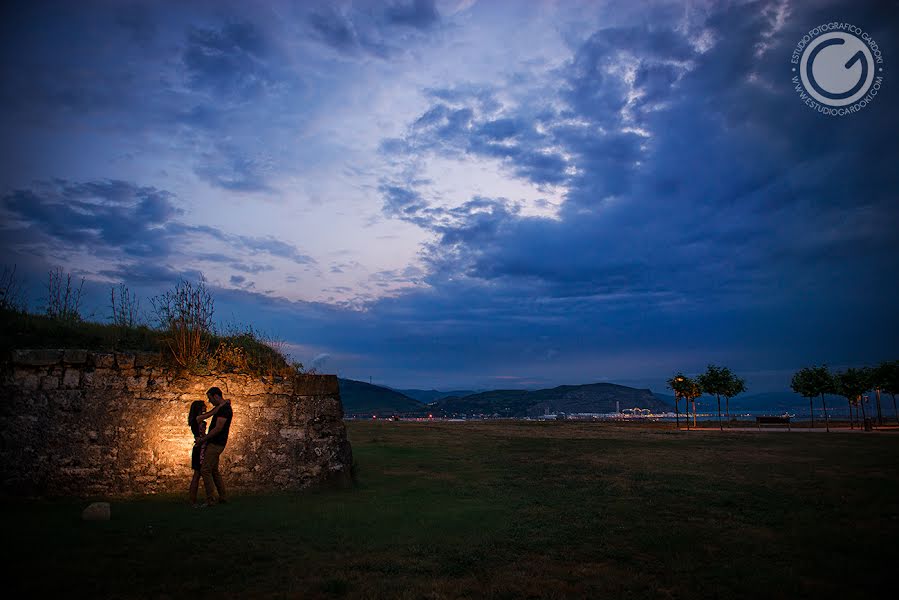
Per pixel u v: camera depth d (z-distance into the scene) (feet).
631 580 18.99
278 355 41.98
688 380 180.24
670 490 40.22
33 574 17.12
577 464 58.90
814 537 25.34
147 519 25.77
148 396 34.65
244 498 33.40
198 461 30.66
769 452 74.08
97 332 37.47
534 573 19.81
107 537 22.03
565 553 22.75
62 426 32.12
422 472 50.49
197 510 28.66
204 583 17.31
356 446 76.23
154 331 39.40
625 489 40.78
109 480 32.71
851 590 17.95
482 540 24.41
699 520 29.73
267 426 37.63
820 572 19.92
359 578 18.63
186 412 35.42
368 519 28.17
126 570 18.04
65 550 19.89
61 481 31.53
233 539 22.97
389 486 41.09
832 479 46.03
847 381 165.27
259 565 19.70
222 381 36.96
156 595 16.16
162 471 34.14
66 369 32.83
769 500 35.76
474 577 19.17
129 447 33.55
